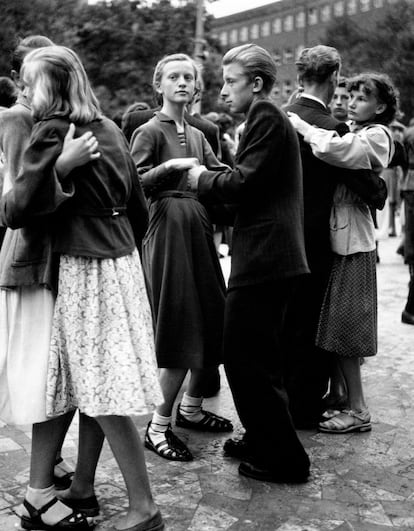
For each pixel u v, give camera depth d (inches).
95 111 105.4
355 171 142.2
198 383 147.8
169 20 1389.0
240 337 120.2
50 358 103.0
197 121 198.4
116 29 1315.2
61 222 102.3
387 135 145.3
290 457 123.3
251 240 118.0
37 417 103.0
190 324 136.5
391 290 305.6
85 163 99.7
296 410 150.7
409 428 152.8
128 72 1307.8
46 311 103.8
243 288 119.1
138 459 106.8
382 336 230.1
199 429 150.1
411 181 246.2
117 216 105.3
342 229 144.3
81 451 112.1
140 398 100.6
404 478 128.3
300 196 119.8
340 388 160.2
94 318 101.4
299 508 116.3
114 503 117.3
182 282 136.8
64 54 103.0
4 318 105.7
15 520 111.7
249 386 120.7
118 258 104.1
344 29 1600.6
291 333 149.2
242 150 116.3
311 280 145.8
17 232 105.8
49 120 101.3
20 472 128.5
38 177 97.7
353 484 125.4
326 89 148.3
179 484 124.3
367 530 109.7
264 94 124.1
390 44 1451.8
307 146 144.6
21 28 964.0
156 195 141.3
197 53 594.9
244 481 125.8
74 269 102.2
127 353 101.7
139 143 140.1
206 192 120.1
